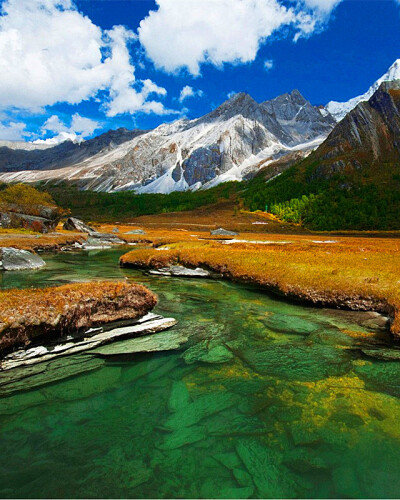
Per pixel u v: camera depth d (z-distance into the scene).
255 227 159.75
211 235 90.56
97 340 12.04
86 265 35.31
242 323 15.41
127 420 8.00
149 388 9.47
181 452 6.92
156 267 30.75
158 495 5.83
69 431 7.56
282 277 22.08
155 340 12.88
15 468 6.43
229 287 23.56
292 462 6.68
